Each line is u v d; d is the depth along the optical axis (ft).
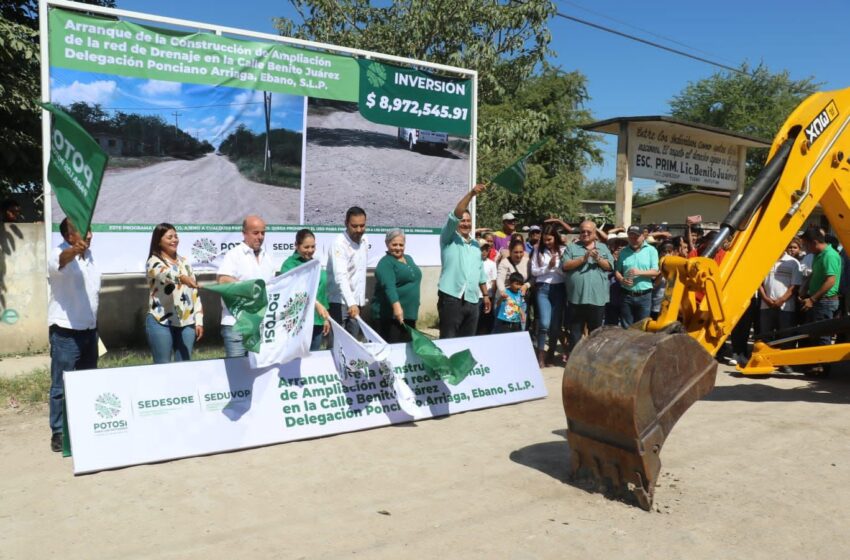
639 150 43.57
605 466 15.26
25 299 31.53
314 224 32.86
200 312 20.79
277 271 26.11
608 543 12.95
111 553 12.42
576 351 15.62
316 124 32.45
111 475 16.51
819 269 29.91
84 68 26.81
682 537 13.21
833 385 27.43
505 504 14.83
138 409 17.65
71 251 17.15
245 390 19.15
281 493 15.43
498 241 36.40
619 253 31.58
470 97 36.91
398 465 17.39
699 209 133.80
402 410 21.58
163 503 14.82
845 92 22.57
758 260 19.52
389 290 23.22
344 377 20.81
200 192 29.81
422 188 35.76
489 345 24.14
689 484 16.08
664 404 14.56
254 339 18.38
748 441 19.51
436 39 66.23
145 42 28.02
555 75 116.47
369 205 34.27
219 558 12.23
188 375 18.43
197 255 29.96
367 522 13.84
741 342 32.17
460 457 18.04
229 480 16.25
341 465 17.38
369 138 33.96
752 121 137.69
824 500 15.16
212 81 29.66
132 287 30.99
